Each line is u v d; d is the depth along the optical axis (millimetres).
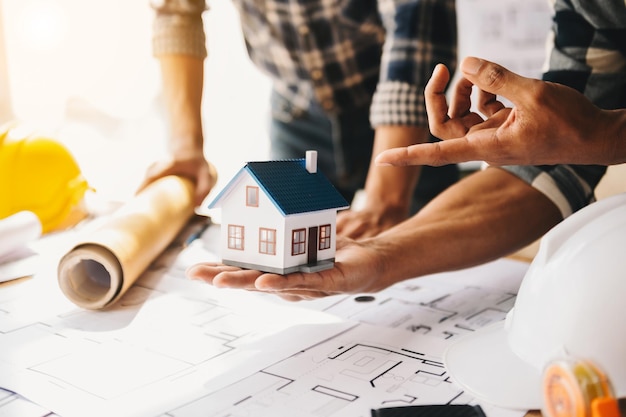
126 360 571
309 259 595
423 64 958
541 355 504
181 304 718
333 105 1301
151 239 792
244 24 1286
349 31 1202
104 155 1759
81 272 723
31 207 957
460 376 522
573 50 751
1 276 795
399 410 470
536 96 510
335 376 534
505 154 544
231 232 602
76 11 1805
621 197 542
